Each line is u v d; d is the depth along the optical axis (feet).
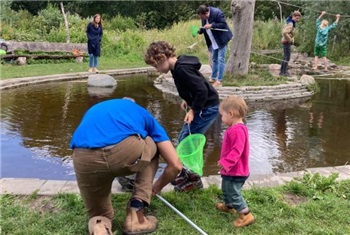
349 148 16.79
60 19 57.00
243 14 30.89
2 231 8.54
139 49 53.26
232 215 9.61
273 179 11.66
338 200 10.37
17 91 26.94
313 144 17.24
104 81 30.27
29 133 17.62
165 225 8.98
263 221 9.34
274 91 27.58
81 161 7.95
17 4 85.20
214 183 11.35
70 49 46.32
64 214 9.26
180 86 10.27
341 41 54.03
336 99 27.50
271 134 18.60
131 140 7.98
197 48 53.78
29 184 10.78
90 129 8.12
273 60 50.90
